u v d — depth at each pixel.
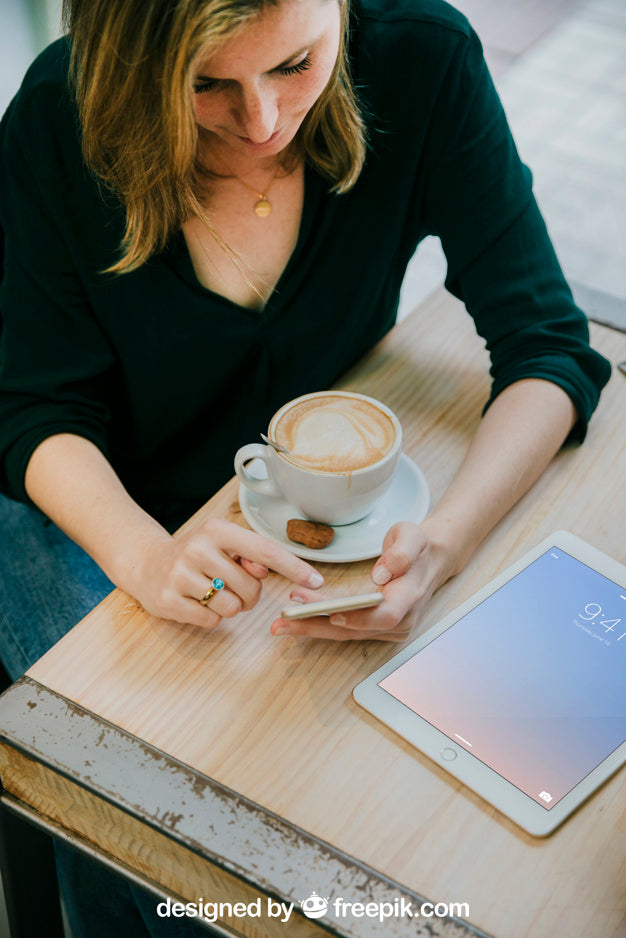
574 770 0.72
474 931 0.63
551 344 1.06
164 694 0.77
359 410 0.91
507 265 1.11
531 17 3.54
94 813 0.73
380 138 1.10
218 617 0.81
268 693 0.77
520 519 0.93
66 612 1.21
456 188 1.14
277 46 0.74
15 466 1.02
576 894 0.65
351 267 1.16
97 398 1.12
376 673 0.79
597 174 2.87
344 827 0.68
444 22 1.09
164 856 0.71
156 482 1.29
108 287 1.07
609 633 0.82
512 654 0.80
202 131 0.97
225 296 1.11
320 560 0.87
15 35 1.60
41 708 0.75
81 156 0.99
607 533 0.92
